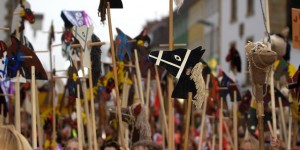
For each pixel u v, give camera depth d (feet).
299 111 29.60
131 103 34.53
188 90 25.35
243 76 99.55
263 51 23.09
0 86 31.45
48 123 35.78
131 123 28.89
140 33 35.24
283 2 96.94
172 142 25.82
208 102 39.06
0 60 26.68
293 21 29.68
